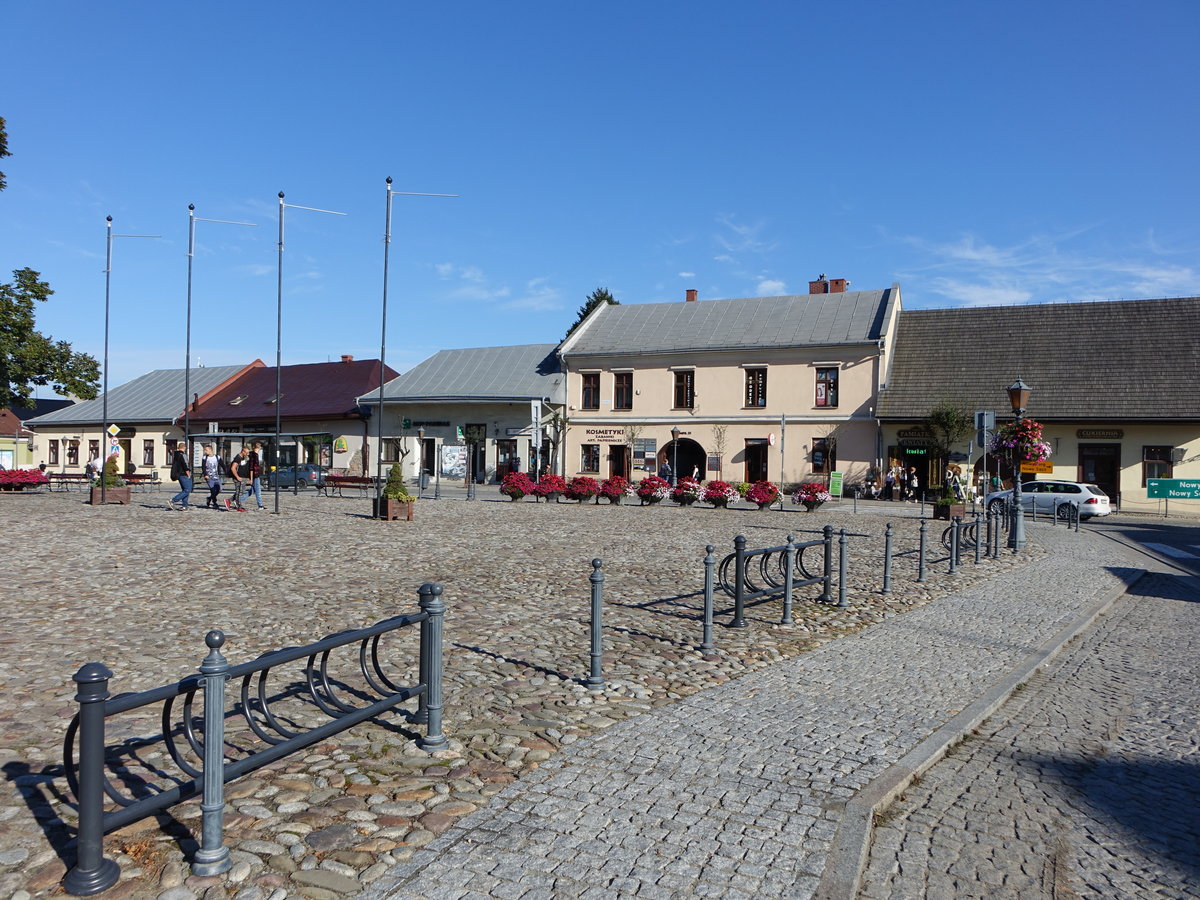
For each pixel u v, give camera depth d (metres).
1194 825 4.76
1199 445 34.25
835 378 40.97
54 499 31.20
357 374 52.91
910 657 8.30
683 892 3.67
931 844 4.40
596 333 47.69
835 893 3.72
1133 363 36.88
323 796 4.50
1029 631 9.86
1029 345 39.56
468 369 50.28
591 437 45.94
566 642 8.20
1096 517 31.45
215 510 25.84
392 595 10.54
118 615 9.02
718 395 43.28
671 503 33.16
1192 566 17.30
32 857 3.75
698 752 5.36
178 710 5.92
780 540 18.66
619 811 4.45
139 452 55.72
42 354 32.84
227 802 4.39
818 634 9.17
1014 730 6.37
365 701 6.18
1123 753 5.93
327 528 19.98
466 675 6.93
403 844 4.00
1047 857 4.31
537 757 5.17
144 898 3.45
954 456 37.94
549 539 17.98
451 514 25.44
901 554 16.98
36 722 5.53
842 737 5.77
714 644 8.36
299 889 3.57
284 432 50.66
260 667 3.95
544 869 3.81
